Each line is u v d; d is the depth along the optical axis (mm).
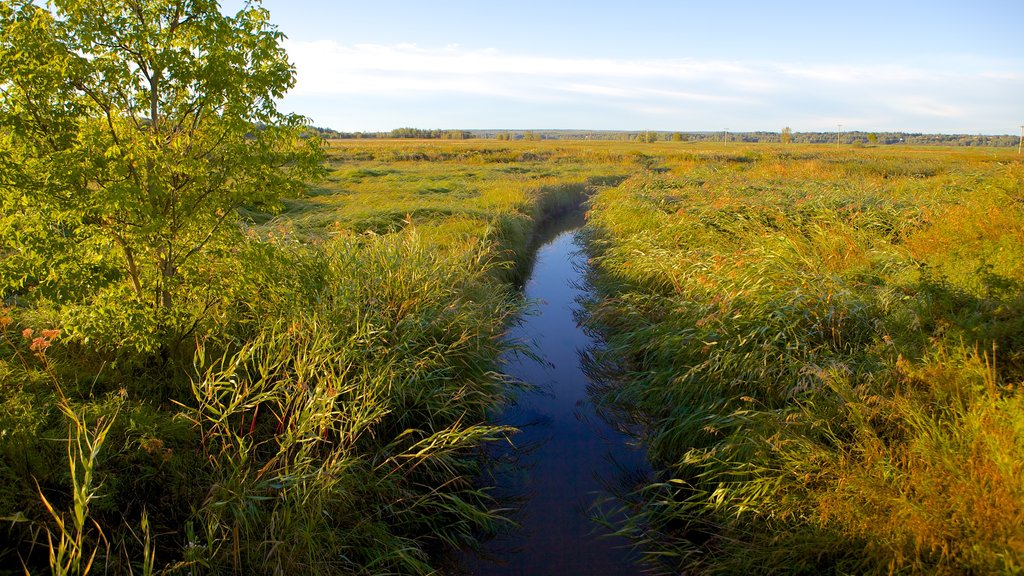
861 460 3826
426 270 7258
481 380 6117
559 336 8734
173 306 4973
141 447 3570
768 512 3881
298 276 5594
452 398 5344
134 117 4730
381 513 4250
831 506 3498
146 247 4762
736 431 4531
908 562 3117
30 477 3277
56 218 4180
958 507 3123
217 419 4289
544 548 4305
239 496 3434
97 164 4301
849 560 3326
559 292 11250
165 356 5031
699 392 5418
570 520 4605
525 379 7152
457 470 5023
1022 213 7445
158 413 4102
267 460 4203
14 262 4188
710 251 8781
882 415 4078
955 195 12023
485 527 4461
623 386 6777
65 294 4176
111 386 4473
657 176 23172
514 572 4062
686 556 4062
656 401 6012
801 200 11977
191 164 4605
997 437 3248
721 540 4051
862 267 6891
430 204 15195
